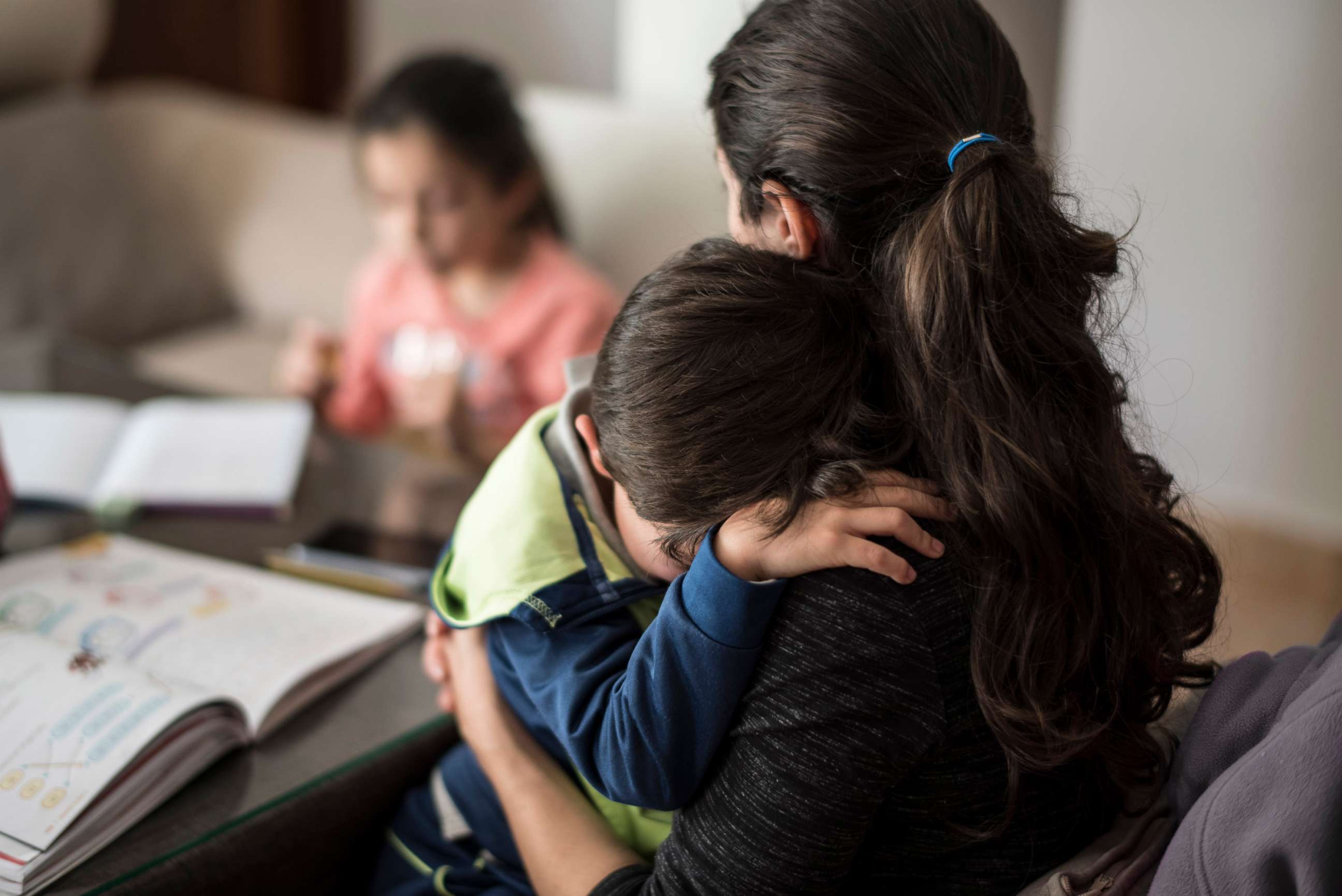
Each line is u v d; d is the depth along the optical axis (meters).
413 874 0.81
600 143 2.00
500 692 0.77
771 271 0.62
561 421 0.74
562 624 0.68
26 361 1.54
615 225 2.00
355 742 0.84
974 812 0.64
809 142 0.62
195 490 1.19
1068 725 0.62
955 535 0.61
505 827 0.81
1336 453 1.89
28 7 2.35
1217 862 0.55
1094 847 0.67
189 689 0.80
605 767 0.63
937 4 0.63
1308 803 0.52
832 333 0.62
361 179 1.89
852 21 0.62
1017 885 0.66
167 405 1.40
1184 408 2.01
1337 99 1.75
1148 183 1.94
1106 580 0.62
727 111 0.67
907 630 0.59
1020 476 0.58
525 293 1.80
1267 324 1.90
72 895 0.67
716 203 1.87
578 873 0.69
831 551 0.59
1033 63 2.25
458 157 1.70
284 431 1.34
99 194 2.31
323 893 0.82
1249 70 1.81
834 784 0.58
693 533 0.62
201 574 1.02
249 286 2.33
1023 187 0.59
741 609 0.59
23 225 2.17
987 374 0.59
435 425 1.85
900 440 0.63
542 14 2.84
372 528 1.17
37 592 0.95
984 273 0.58
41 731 0.74
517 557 0.70
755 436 0.60
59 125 2.35
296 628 0.94
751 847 0.60
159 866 0.70
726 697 0.60
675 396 0.60
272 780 0.79
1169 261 1.96
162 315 2.28
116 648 0.88
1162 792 0.72
